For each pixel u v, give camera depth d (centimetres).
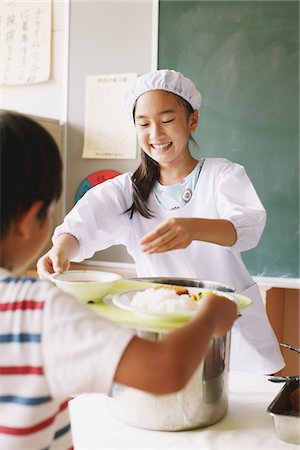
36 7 269
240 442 84
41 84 272
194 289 101
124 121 252
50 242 264
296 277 225
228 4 228
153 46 243
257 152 228
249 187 130
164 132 129
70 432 68
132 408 89
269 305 212
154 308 83
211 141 235
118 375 55
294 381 96
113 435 86
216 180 135
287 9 220
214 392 89
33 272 246
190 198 138
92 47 256
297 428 84
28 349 57
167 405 87
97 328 56
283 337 238
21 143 59
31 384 56
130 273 249
